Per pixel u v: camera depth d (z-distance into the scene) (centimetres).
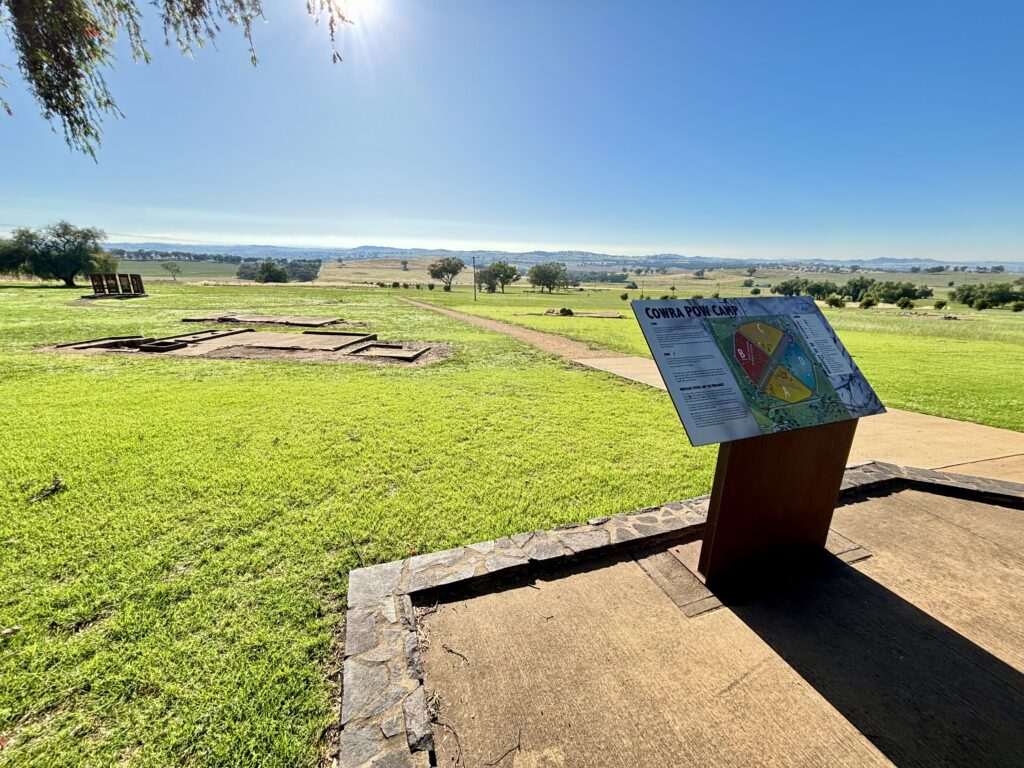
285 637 200
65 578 238
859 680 180
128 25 270
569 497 342
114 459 394
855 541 278
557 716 165
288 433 472
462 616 214
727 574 241
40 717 163
